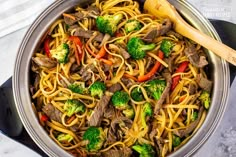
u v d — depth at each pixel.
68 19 0.72
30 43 0.70
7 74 0.84
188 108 0.71
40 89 0.71
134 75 0.72
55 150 0.66
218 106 0.69
